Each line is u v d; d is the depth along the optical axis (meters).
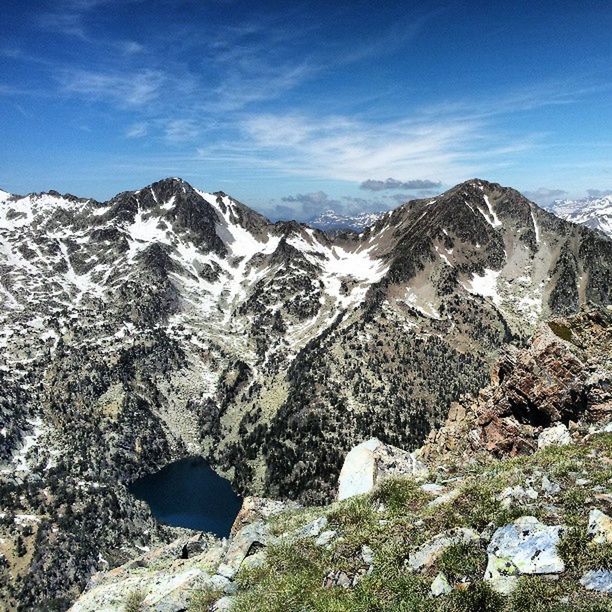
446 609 14.55
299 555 21.78
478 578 15.67
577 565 14.71
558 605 13.53
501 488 20.89
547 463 23.09
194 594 23.36
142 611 26.11
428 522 19.70
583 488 18.89
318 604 17.02
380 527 20.75
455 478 26.14
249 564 23.84
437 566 16.69
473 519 18.66
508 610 13.91
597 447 24.02
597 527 15.66
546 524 16.91
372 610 15.80
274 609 18.03
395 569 17.31
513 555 15.83
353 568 18.70
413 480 26.66
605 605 12.93
